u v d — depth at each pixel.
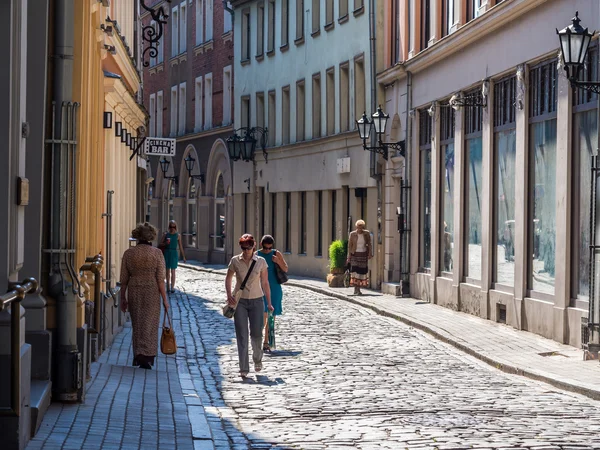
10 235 9.65
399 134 34.75
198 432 11.00
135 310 16.41
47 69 12.17
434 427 11.72
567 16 20.06
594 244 17.52
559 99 20.22
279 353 19.41
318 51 43.84
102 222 20.19
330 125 42.72
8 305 9.39
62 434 10.30
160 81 66.19
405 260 32.81
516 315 22.77
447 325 23.62
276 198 49.16
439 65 29.52
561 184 20.12
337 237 41.53
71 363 12.05
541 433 11.31
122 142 26.33
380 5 36.31
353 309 29.47
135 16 33.91
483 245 25.34
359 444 10.70
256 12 51.44
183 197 62.06
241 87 53.19
